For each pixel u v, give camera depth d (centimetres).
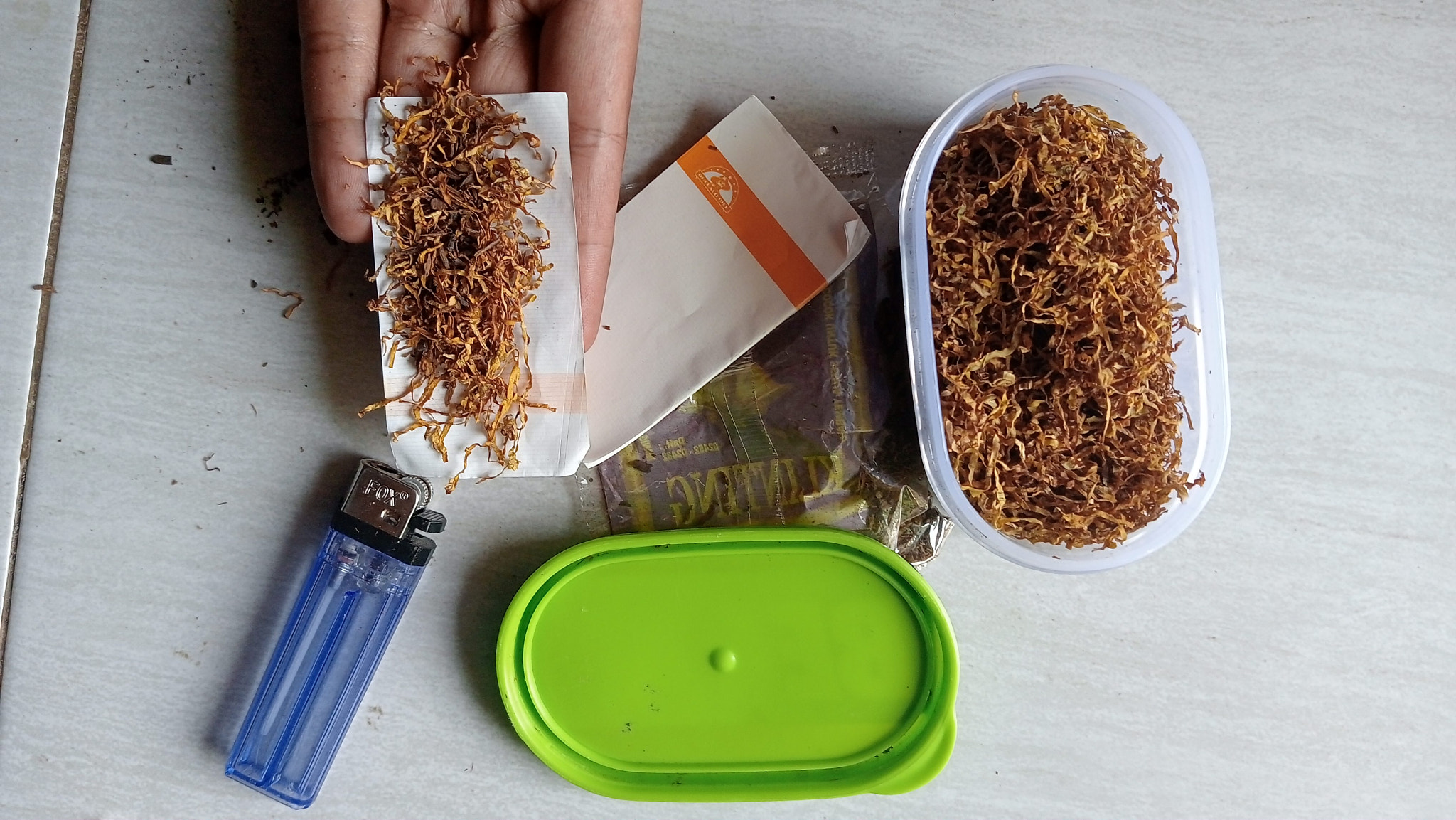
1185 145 22
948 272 21
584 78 21
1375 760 24
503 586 23
